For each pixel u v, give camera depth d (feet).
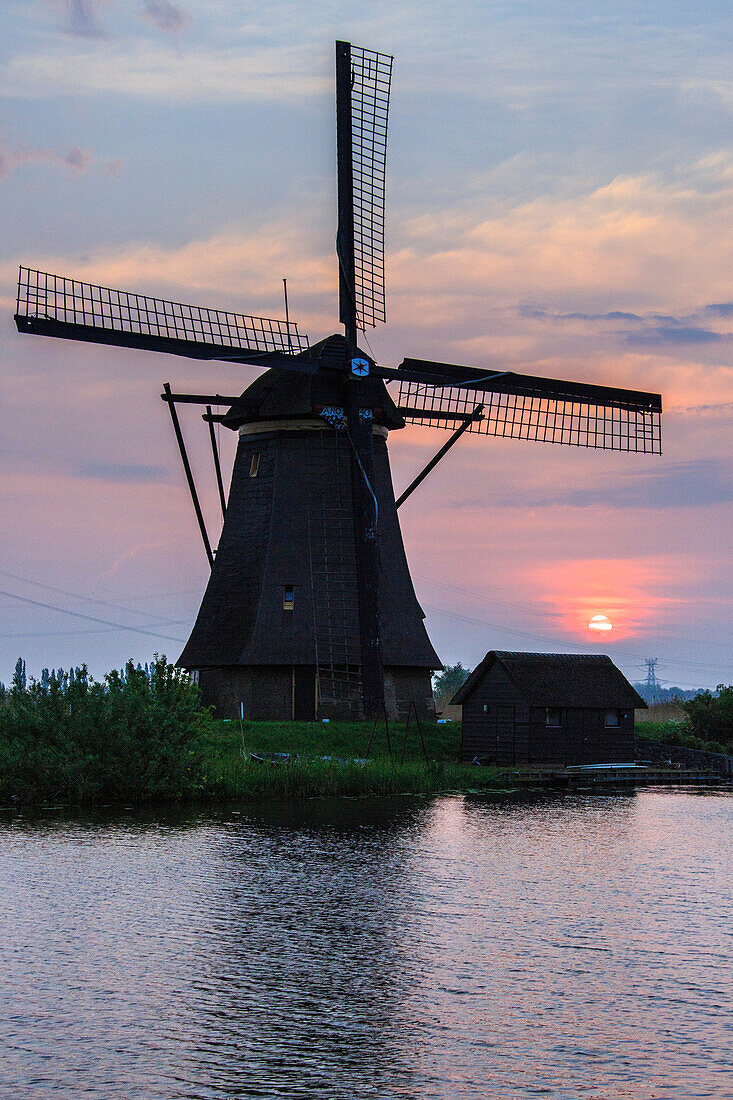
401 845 154.51
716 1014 86.48
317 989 90.89
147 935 105.40
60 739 192.85
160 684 200.44
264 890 124.36
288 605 259.39
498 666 270.46
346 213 256.73
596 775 253.24
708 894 127.03
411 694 274.98
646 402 290.97
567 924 112.27
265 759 216.54
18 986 90.68
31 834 157.89
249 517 269.23
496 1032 82.48
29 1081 73.41
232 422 276.62
